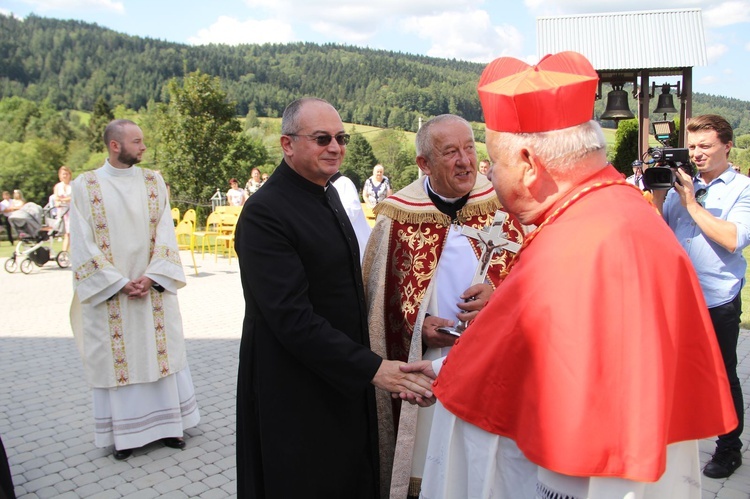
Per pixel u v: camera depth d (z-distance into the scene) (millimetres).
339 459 2330
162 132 31469
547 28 7668
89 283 3863
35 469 4020
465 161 2475
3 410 5098
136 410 4094
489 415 1479
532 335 1384
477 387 1500
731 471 3736
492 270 2543
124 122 3947
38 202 45094
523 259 1494
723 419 1408
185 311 8797
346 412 2344
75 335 4074
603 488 1319
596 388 1290
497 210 2602
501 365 1450
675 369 1340
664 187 3314
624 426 1273
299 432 2273
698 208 3307
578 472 1282
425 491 1730
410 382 2119
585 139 1468
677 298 1357
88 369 4008
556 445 1312
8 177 44469
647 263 1336
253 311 2332
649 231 1375
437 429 1709
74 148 60531
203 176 30859
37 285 11336
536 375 1372
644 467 1244
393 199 2705
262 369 2291
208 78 31188
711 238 3314
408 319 2555
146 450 4250
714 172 3549
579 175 1490
